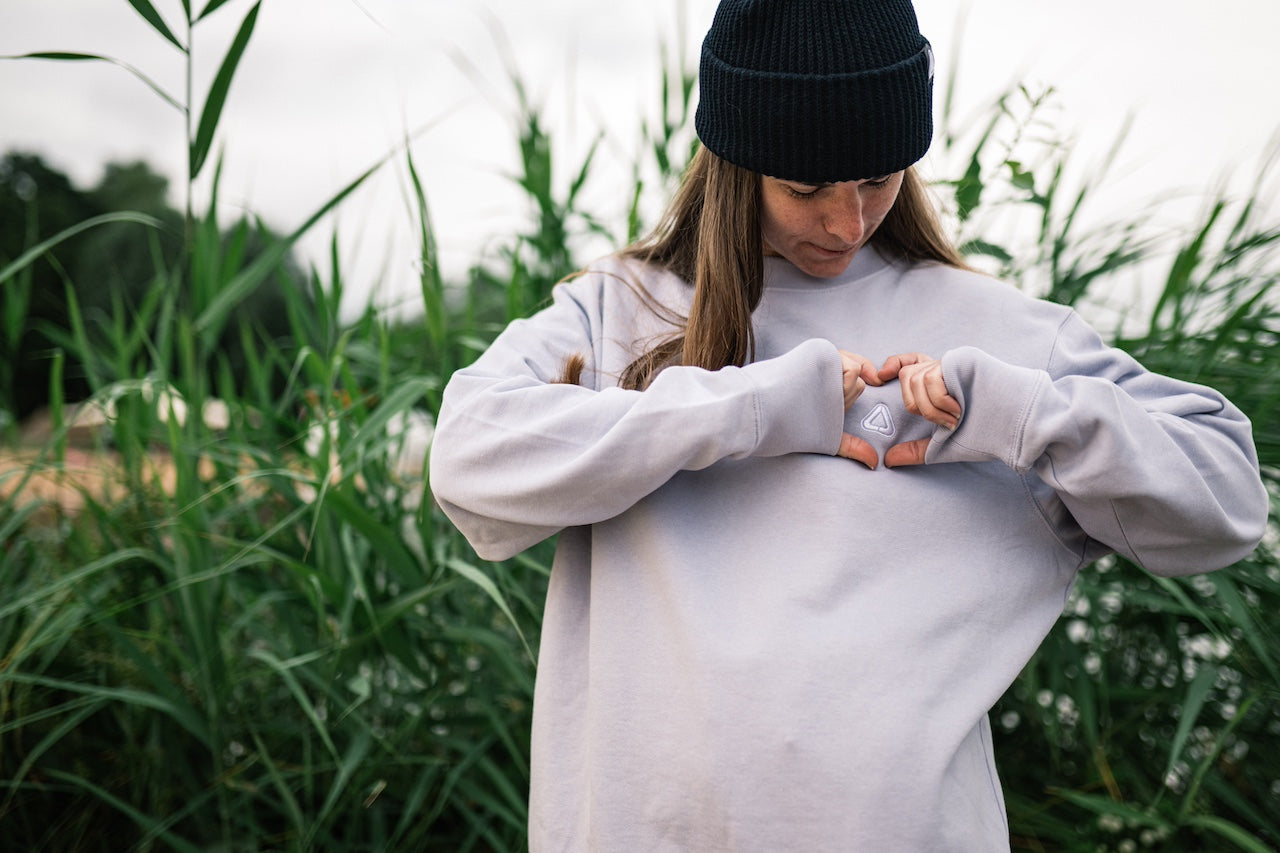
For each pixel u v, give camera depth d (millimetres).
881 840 863
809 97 925
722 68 971
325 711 1698
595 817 955
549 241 2055
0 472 1756
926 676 908
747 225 1034
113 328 2055
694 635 935
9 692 1699
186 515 1682
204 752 1752
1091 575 1754
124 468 1804
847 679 900
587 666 1050
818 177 952
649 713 954
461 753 1752
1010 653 941
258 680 1838
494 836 1634
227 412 1898
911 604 929
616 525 1021
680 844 928
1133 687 1761
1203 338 1747
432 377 1880
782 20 932
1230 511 954
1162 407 985
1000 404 907
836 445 973
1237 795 1632
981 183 1576
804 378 943
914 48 953
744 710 903
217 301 1737
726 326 1030
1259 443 1622
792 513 968
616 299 1142
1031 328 1023
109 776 1739
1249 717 1699
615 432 920
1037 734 1778
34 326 2035
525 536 1017
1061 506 1002
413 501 1887
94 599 1711
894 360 993
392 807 1738
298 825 1542
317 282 1836
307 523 1832
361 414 1759
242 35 1529
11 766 1716
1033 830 1657
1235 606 1527
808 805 879
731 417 911
